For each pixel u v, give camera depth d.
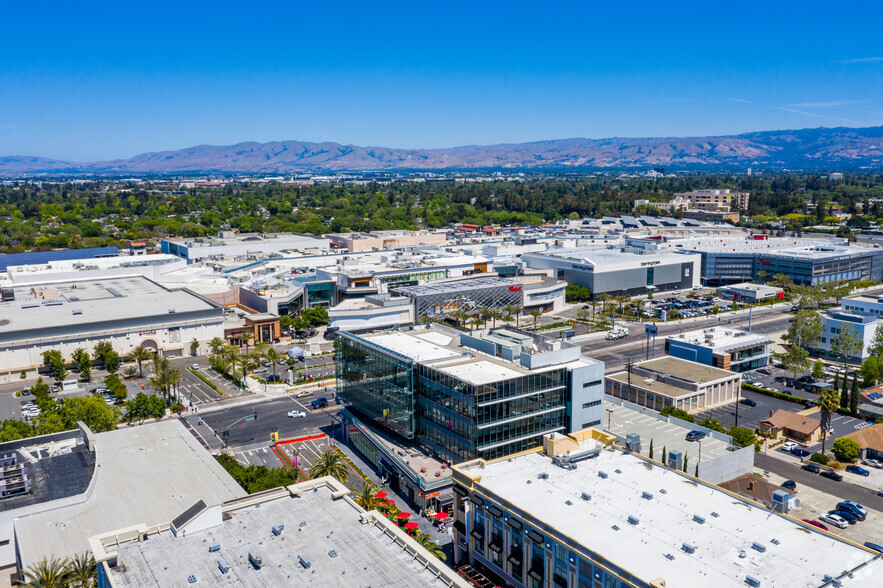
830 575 82.50
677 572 84.00
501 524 105.31
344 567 80.94
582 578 90.00
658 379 199.75
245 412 192.50
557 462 117.50
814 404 191.88
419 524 130.75
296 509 95.88
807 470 153.88
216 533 89.12
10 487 113.00
